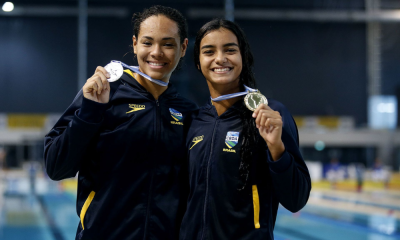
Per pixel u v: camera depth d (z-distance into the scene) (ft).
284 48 81.46
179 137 7.55
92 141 7.20
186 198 7.47
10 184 55.06
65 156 6.61
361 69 82.69
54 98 78.13
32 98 77.77
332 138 76.59
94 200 7.06
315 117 79.92
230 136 6.83
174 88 8.09
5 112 77.10
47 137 7.05
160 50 7.22
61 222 25.00
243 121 6.82
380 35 82.02
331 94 82.48
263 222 6.63
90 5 76.89
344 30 81.97
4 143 75.66
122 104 7.36
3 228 23.04
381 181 59.41
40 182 59.11
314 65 82.12
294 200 6.32
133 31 7.80
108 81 6.81
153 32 7.19
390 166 76.74
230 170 6.68
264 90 81.15
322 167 63.57
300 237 21.56
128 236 7.00
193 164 7.04
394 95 81.61
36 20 77.46
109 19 77.46
